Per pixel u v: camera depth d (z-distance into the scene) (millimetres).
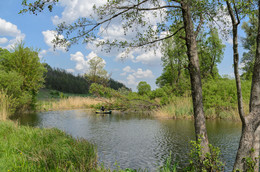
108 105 14578
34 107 22547
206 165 3785
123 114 20891
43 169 4484
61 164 4918
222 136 10312
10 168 4543
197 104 4246
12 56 19969
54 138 7934
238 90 3637
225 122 14805
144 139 9961
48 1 3537
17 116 17766
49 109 24688
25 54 20281
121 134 11125
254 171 3514
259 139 3648
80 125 13992
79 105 28344
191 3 4281
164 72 39531
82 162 5258
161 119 16922
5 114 13703
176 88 20828
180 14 4836
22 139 7168
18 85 17250
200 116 4230
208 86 18250
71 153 5934
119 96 15047
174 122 15203
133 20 4703
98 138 10164
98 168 5191
